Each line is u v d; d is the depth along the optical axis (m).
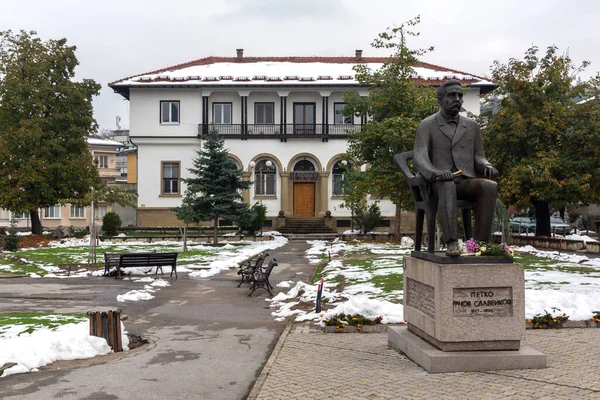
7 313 11.91
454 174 7.40
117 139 105.19
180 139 42.16
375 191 28.33
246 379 7.12
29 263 22.95
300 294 14.50
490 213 7.21
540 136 26.22
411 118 24.80
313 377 6.77
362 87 41.22
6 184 35.56
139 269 20.56
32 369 7.46
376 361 7.45
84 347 8.32
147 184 42.25
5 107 35.72
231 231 39.12
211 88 41.72
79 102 37.81
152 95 42.19
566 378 6.39
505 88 26.88
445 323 6.82
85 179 37.72
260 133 42.19
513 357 6.77
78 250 28.47
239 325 10.86
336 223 41.84
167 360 8.09
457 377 6.50
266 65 46.16
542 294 10.80
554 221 42.34
